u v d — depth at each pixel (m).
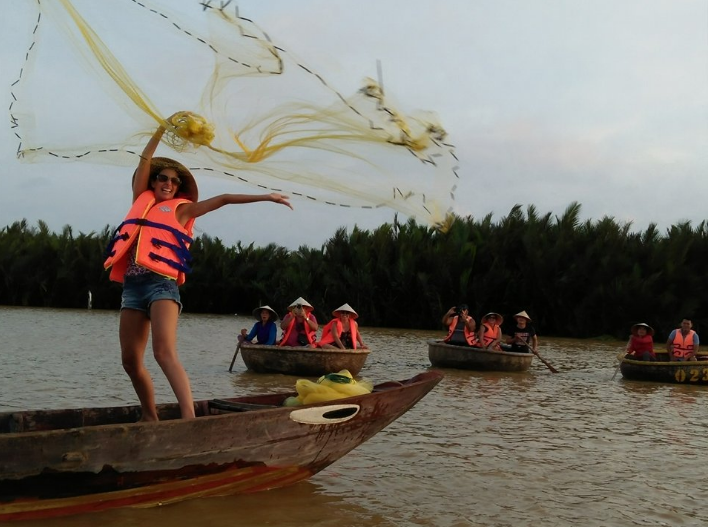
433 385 6.11
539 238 30.27
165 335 4.91
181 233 5.01
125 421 5.62
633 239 29.62
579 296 29.25
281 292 35.81
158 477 4.75
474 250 30.78
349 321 13.45
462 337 15.25
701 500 5.52
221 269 39.19
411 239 32.56
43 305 38.81
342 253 33.84
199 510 4.88
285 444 5.22
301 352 12.48
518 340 15.55
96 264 37.84
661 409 10.13
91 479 4.51
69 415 5.44
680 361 13.57
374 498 5.32
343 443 5.60
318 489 5.51
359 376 13.34
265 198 4.94
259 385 11.29
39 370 11.59
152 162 5.07
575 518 5.00
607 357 19.44
